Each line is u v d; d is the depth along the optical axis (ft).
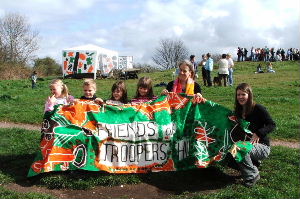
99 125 14.35
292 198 12.01
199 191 12.95
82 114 14.49
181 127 14.71
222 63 46.14
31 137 20.06
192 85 15.21
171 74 69.97
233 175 14.42
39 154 14.25
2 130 21.72
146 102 14.93
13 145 18.61
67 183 13.24
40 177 13.92
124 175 13.96
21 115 28.50
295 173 14.17
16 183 13.73
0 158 16.52
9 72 87.25
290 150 17.31
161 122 14.66
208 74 46.29
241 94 13.82
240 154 12.94
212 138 14.38
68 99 15.75
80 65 71.82
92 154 14.02
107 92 45.42
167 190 13.21
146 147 14.46
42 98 41.22
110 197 12.57
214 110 14.64
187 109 14.80
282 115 27.25
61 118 14.39
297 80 53.72
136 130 14.51
